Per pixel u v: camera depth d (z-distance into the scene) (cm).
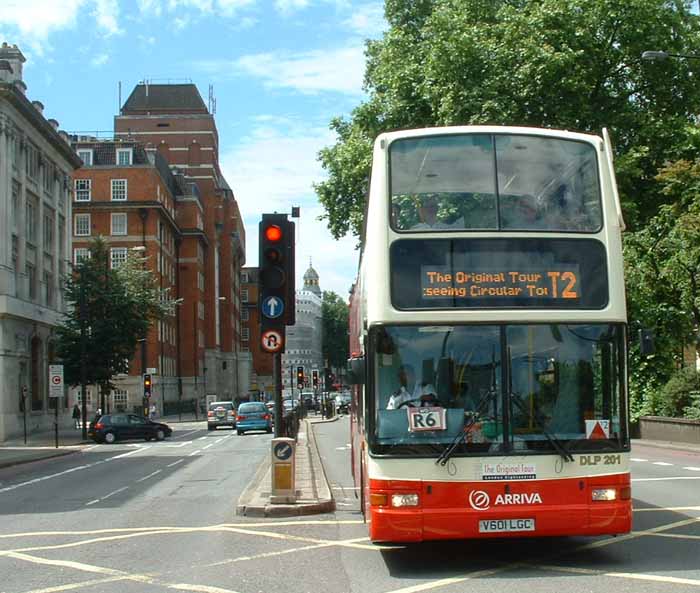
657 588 826
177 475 2319
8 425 4712
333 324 16850
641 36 3275
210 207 10475
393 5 4116
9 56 5550
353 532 1241
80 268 5103
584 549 1060
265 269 1470
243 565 1015
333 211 4047
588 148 1013
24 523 1455
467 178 997
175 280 9238
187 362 9306
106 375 5009
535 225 987
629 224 3195
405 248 978
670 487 1725
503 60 3203
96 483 2191
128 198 7850
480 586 861
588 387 955
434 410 945
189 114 10794
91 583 938
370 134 3744
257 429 5125
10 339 4791
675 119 3275
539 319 964
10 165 4816
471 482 927
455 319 961
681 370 3409
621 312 977
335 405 8306
